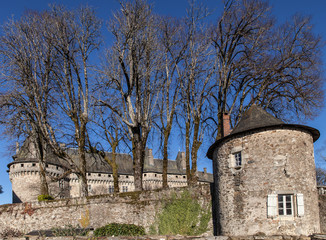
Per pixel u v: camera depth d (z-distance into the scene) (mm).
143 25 25203
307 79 25812
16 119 25516
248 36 25562
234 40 26172
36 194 48719
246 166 17297
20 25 25812
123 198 21531
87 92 26297
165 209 20562
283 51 26234
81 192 25031
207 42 26312
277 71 25422
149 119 26312
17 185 51688
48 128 26078
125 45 24750
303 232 15781
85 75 26312
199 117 25500
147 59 25406
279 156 16672
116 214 21375
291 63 25859
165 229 20125
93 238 13977
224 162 18375
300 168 16656
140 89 25625
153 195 21062
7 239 16016
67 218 21969
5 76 25266
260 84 26453
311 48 26172
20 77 25453
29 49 25875
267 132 17109
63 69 25969
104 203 21734
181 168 68250
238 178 17531
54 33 25328
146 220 20781
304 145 17125
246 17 25812
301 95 25469
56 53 25859
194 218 19844
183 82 26281
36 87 25406
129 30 24812
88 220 21688
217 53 26609
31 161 51625
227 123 21812
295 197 16219
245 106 26516
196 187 20266
